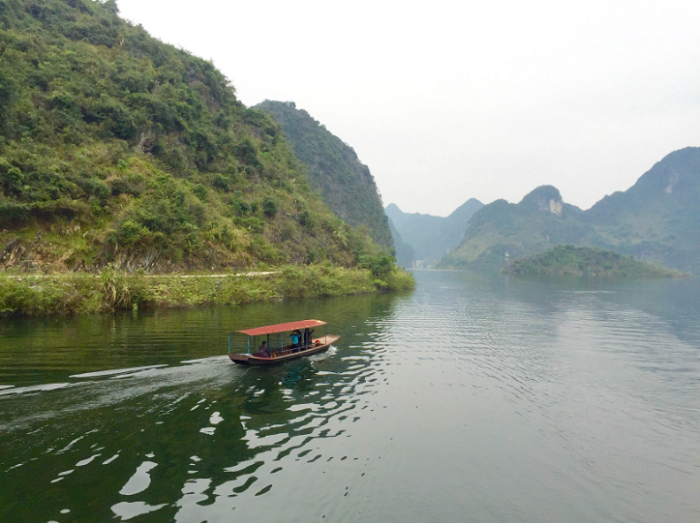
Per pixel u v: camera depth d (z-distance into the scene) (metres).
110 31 74.69
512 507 9.35
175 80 75.81
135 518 8.12
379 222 189.50
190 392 14.94
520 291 83.81
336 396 15.73
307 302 48.53
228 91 94.69
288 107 185.75
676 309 51.75
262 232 65.62
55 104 53.31
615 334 33.00
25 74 52.84
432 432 13.04
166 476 9.69
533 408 15.65
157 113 64.56
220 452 10.96
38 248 39.59
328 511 8.77
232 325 29.08
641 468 11.48
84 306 32.16
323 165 173.38
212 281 43.91
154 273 46.00
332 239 84.62
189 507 8.59
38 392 14.27
